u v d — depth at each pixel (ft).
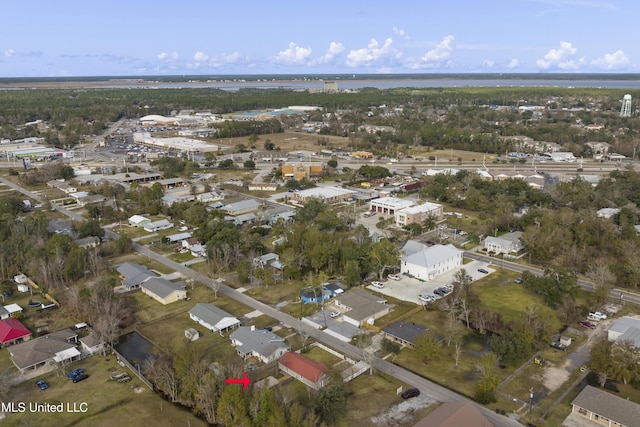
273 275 357.61
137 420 210.38
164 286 329.31
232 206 510.17
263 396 198.70
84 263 355.15
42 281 333.62
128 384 236.43
